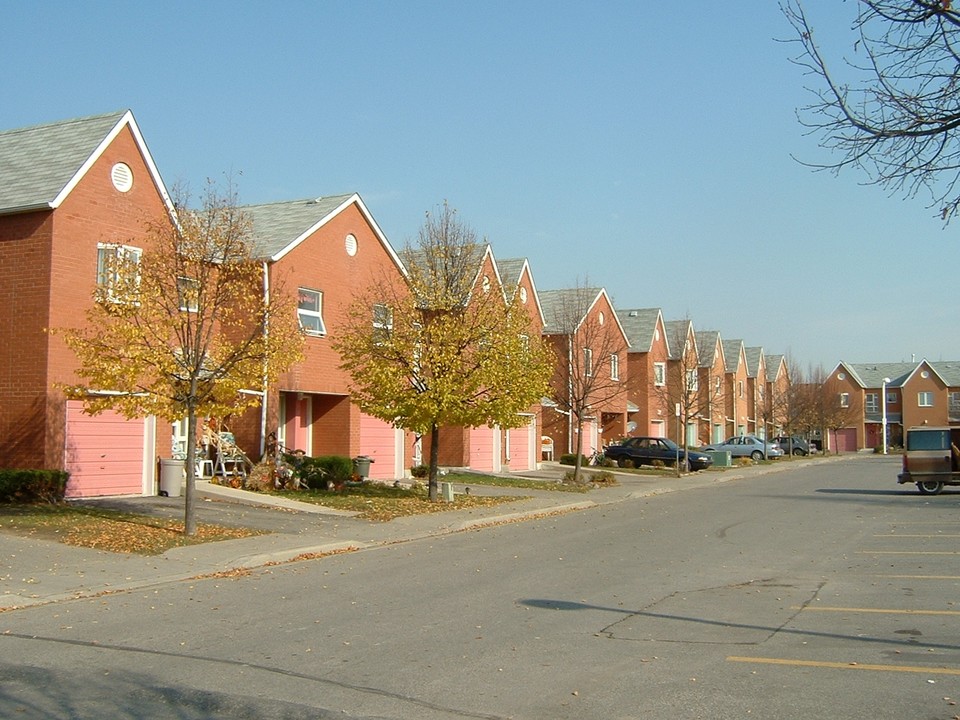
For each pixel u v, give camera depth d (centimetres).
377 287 2698
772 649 904
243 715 701
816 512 2384
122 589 1269
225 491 2311
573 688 770
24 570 1336
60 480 2022
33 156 2225
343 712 706
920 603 1133
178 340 1730
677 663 851
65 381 2080
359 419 2972
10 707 721
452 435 3697
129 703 733
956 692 748
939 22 672
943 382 8975
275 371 1795
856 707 711
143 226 2198
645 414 5656
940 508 2473
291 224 2806
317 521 1998
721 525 2078
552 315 4678
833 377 9350
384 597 1199
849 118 714
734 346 7775
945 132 691
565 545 1739
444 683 785
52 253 2053
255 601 1177
